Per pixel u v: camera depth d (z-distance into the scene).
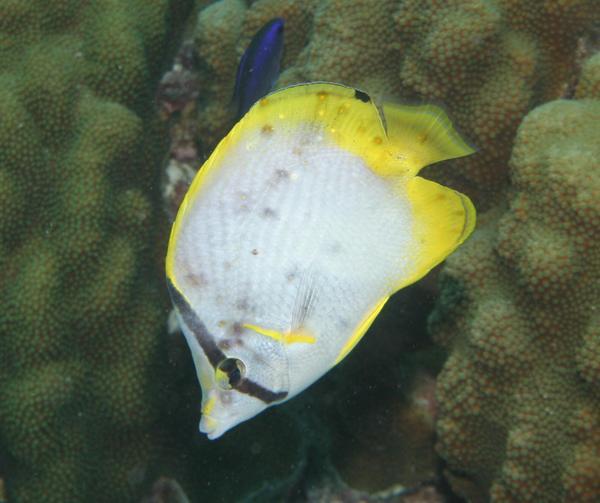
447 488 0.72
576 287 0.59
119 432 0.77
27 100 0.76
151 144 0.86
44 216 0.75
